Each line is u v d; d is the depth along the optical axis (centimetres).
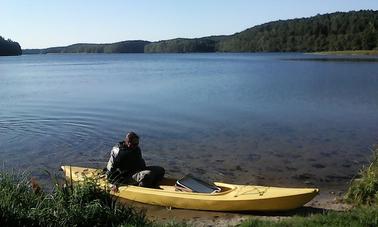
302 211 1030
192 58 14012
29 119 2278
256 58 12431
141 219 796
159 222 848
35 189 824
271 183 1284
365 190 1054
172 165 1456
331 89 3650
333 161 1488
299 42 16962
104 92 3622
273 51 18275
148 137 1856
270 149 1648
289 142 1750
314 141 1764
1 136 1869
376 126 2039
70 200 771
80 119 2277
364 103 2784
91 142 1769
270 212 1023
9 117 2336
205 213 1031
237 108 2639
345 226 776
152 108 2653
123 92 3616
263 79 4859
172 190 1101
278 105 2755
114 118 2302
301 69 6512
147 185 1116
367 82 4225
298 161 1492
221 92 3556
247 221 831
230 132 1942
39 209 739
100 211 759
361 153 1577
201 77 5303
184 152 1612
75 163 1480
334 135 1867
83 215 748
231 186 1098
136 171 1138
